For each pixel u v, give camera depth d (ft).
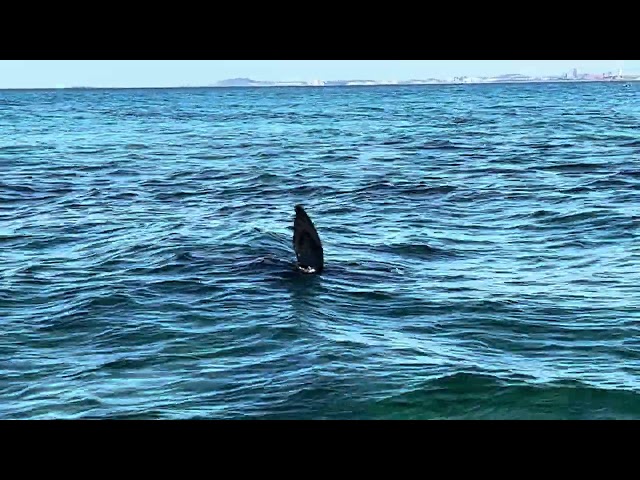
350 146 155.74
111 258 64.34
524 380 39.68
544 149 141.69
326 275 58.18
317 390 38.65
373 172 116.67
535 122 210.18
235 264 60.75
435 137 170.60
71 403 38.04
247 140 174.81
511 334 47.21
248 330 47.24
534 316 50.08
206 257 62.85
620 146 143.33
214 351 44.37
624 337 46.47
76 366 42.75
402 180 107.55
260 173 116.78
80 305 52.42
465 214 84.02
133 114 291.38
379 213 84.79
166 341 46.01
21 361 43.60
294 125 220.02
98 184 108.78
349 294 54.19
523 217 81.41
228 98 516.32
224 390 39.14
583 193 94.12
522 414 36.52
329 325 48.08
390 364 41.83
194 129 212.02
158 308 51.55
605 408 37.04
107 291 55.06
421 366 41.55
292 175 114.62
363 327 48.11
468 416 36.32
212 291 54.65
